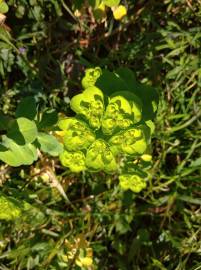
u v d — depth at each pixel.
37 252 0.22
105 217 0.23
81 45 0.24
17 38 0.23
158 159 0.23
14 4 0.22
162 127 0.23
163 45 0.23
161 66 0.23
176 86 0.23
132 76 0.18
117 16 0.23
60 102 0.23
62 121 0.16
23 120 0.16
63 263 0.22
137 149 0.16
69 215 0.23
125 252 0.24
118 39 0.24
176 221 0.23
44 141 0.17
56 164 0.23
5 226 0.23
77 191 0.24
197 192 0.23
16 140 0.17
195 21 0.24
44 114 0.18
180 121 0.23
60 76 0.23
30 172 0.23
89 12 0.23
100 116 0.15
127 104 0.15
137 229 0.24
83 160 0.16
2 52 0.22
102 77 0.16
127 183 0.20
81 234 0.23
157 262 0.22
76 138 0.16
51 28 0.23
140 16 0.24
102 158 0.16
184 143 0.23
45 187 0.23
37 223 0.22
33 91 0.23
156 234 0.24
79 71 0.24
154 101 0.17
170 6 0.23
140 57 0.23
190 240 0.23
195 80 0.23
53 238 0.23
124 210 0.23
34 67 0.23
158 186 0.23
